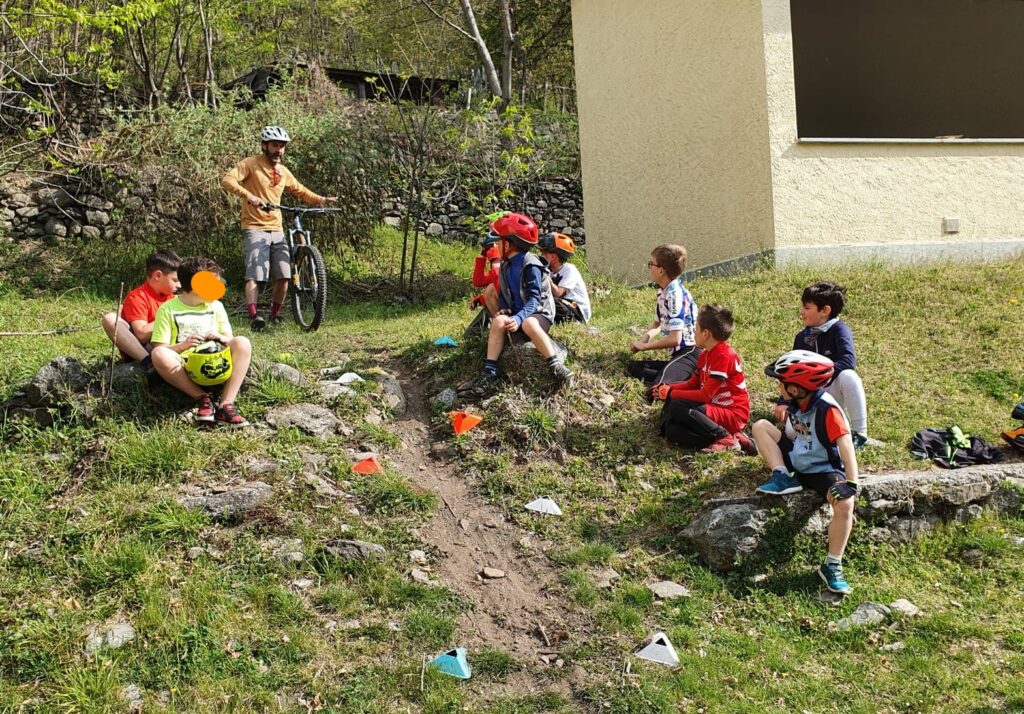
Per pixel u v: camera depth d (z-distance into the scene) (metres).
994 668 3.90
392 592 4.15
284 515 4.51
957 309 7.86
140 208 11.45
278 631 3.84
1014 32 12.96
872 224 10.12
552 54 21.12
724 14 10.09
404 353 6.93
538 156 15.43
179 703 3.46
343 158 11.38
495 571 4.45
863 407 4.82
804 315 5.32
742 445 5.44
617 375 6.11
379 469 5.07
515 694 3.67
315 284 7.85
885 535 4.78
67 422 4.99
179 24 15.63
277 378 5.67
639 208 11.77
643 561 4.59
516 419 5.58
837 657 4.00
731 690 3.74
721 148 10.32
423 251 13.61
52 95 11.82
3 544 4.13
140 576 3.97
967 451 5.48
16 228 11.37
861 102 14.12
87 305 9.63
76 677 3.49
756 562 4.55
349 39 24.36
